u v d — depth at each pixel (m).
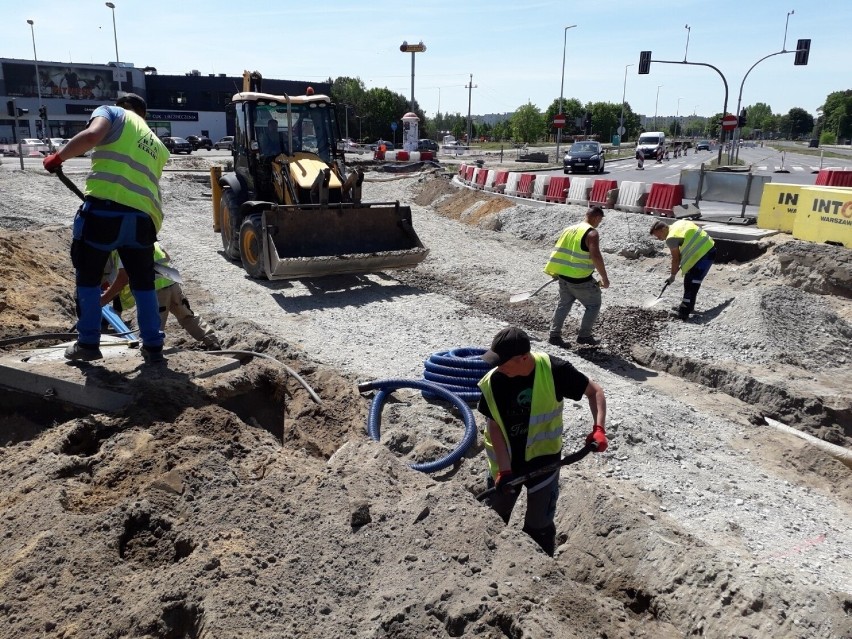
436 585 3.11
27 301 8.09
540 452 3.85
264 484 3.90
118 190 4.51
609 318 9.82
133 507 3.57
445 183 22.27
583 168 35.97
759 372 7.98
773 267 11.60
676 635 3.75
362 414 5.87
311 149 11.76
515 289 11.28
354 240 10.59
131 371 4.96
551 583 3.18
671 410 6.73
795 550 4.61
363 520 3.56
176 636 2.96
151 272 4.95
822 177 16.62
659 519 4.62
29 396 4.95
